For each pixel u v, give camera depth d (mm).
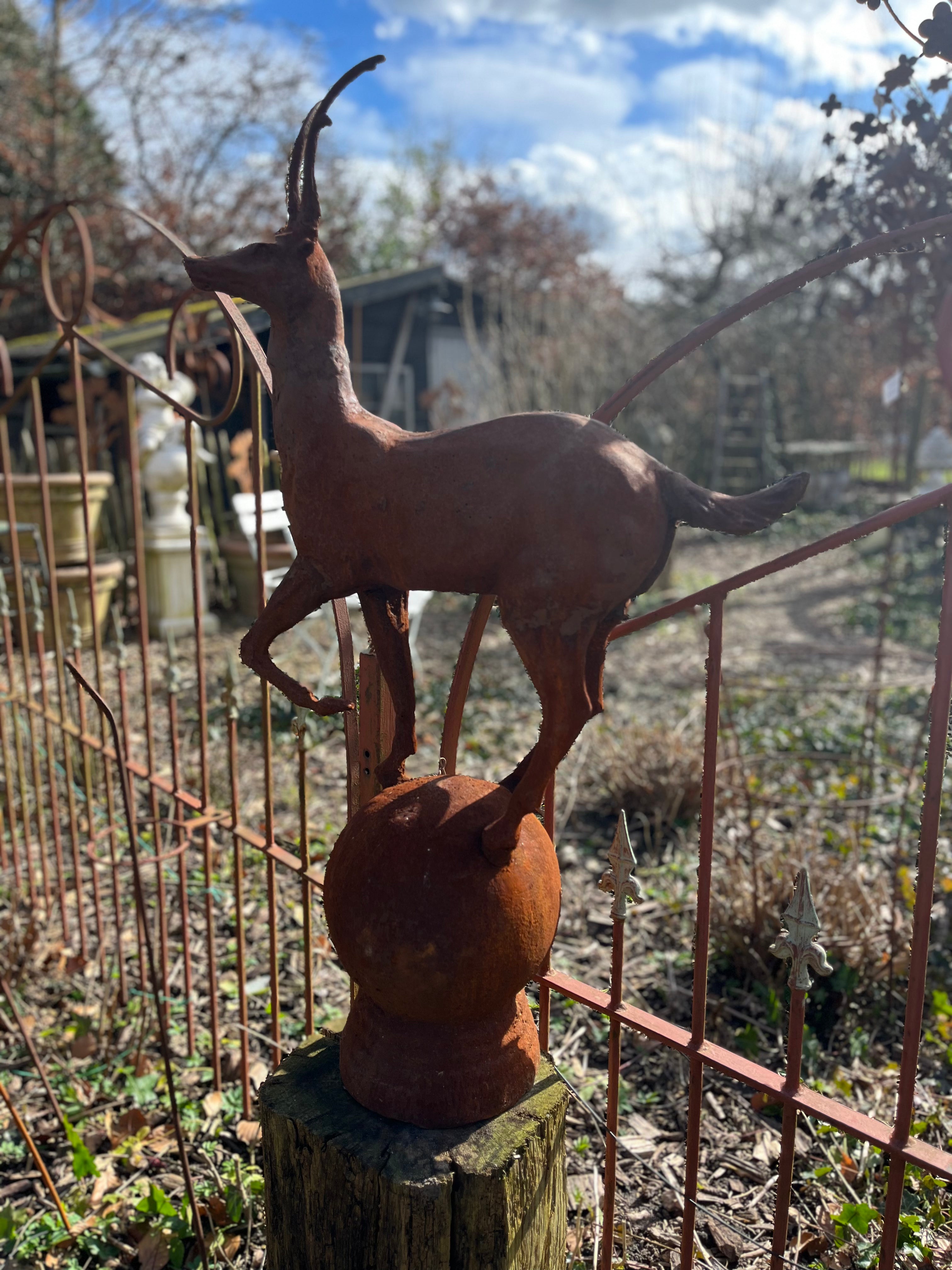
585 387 10820
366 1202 1350
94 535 6996
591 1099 2570
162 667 6766
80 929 3043
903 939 3109
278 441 1272
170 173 14234
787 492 1125
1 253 2723
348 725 1738
